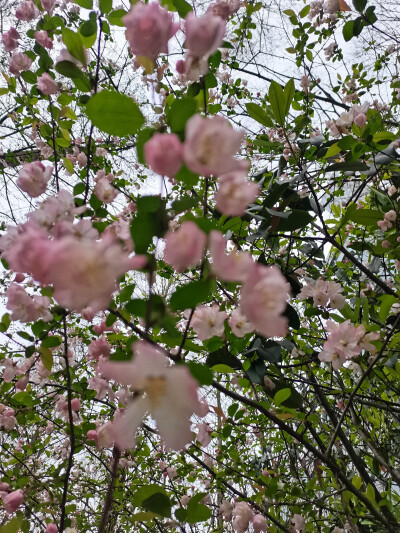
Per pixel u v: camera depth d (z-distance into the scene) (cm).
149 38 28
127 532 109
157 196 26
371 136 70
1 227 142
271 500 68
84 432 66
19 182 41
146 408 22
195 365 27
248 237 71
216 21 29
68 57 38
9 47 74
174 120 26
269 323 23
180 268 28
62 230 29
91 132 50
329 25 124
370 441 94
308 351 87
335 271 109
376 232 100
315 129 150
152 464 109
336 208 109
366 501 57
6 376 63
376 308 83
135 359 21
